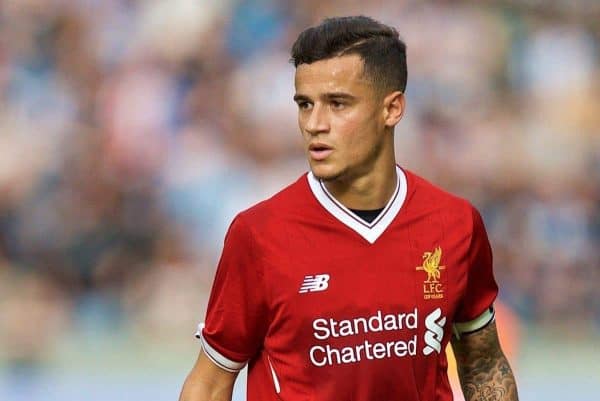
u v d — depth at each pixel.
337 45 13.06
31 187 45.34
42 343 40.81
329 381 13.20
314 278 13.21
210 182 46.22
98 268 44.56
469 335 14.55
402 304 13.31
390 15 50.75
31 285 42.84
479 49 50.41
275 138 47.66
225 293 13.54
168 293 44.03
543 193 48.09
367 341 13.21
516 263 46.41
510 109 49.72
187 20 49.62
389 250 13.40
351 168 13.18
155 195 46.19
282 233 13.35
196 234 45.78
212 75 48.81
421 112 48.78
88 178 46.16
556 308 45.69
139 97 47.72
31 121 47.16
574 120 50.06
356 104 13.09
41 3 49.72
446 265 13.56
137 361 40.00
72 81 48.62
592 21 51.94
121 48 49.53
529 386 38.09
